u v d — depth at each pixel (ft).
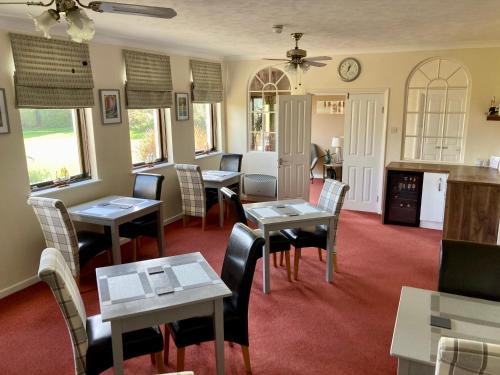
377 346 9.65
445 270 7.36
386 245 16.58
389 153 20.65
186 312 7.22
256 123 23.80
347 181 21.90
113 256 12.78
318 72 21.42
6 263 12.44
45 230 11.98
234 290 8.47
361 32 15.05
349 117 21.22
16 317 11.14
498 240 15.66
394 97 20.04
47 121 13.93
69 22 7.04
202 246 16.52
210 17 12.24
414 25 13.70
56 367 9.00
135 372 8.84
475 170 17.90
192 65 20.58
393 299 11.98
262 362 9.08
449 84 19.79
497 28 14.35
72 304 6.87
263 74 23.02
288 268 13.17
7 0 9.85
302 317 11.00
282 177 21.31
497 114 17.99
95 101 15.17
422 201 18.58
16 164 12.52
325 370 8.80
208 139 23.53
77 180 15.16
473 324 6.10
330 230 12.73
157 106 18.34
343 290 12.58
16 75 12.14
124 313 6.64
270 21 12.87
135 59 16.83
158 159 19.62
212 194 19.77
